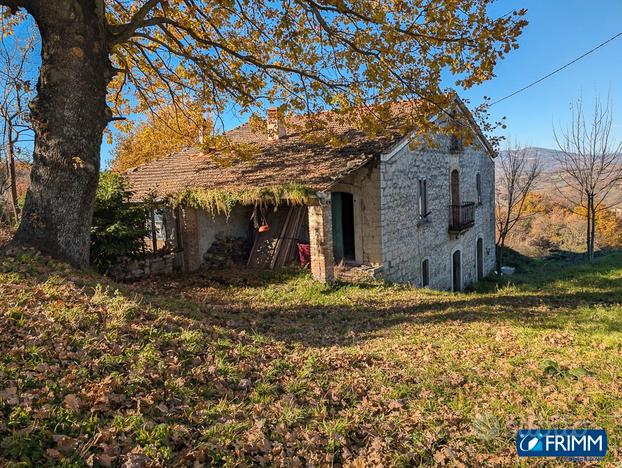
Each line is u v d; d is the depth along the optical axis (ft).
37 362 11.84
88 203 23.82
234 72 34.12
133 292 22.82
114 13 34.09
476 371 17.22
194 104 38.99
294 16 31.89
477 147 35.29
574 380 16.26
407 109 45.55
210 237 46.55
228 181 42.04
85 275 21.94
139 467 9.08
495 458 11.56
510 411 13.92
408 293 36.76
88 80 22.77
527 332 22.97
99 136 23.90
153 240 40.93
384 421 13.04
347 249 45.80
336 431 12.14
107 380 11.75
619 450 11.70
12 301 15.42
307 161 42.16
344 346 20.98
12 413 9.47
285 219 47.11
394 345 20.92
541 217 115.55
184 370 14.12
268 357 17.38
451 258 58.59
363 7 28.58
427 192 51.52
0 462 8.07
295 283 37.60
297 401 13.76
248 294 34.40
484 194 71.67
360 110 32.83
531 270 77.00
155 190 43.01
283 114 34.53
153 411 11.29
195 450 10.11
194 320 19.86
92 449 9.34
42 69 22.35
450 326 24.90
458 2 26.86
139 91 36.37
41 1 21.20
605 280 45.42
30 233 22.52
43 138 22.49
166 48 31.37
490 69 27.66
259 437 11.18
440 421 13.32
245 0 30.73
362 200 42.68
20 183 70.64
